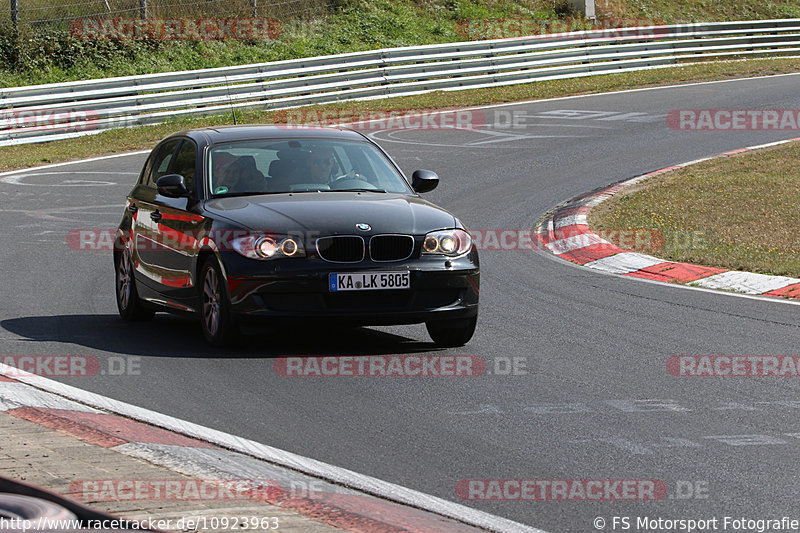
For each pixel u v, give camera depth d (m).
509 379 17.42
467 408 15.56
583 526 10.76
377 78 72.19
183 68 77.81
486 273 29.16
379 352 19.53
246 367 18.06
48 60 75.19
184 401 15.77
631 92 72.81
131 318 23.05
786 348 19.97
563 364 18.61
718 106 64.75
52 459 12.07
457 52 75.81
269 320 18.44
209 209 19.95
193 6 88.19
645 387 16.98
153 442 13.41
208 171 21.02
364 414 15.17
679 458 13.15
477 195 42.44
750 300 25.23
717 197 39.94
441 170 47.91
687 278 28.23
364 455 13.16
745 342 20.53
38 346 19.72
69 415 14.59
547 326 22.17
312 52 83.94
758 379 17.53
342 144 22.38
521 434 14.21
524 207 40.06
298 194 20.47
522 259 31.47
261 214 19.16
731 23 89.19
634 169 47.28
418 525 10.56
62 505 10.02
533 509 11.23
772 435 14.23
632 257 30.91
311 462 12.80
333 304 18.53
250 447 13.39
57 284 27.12
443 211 20.34
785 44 92.88
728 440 13.98
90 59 76.25
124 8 85.06
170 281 21.06
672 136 55.69
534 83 78.19
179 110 64.62
